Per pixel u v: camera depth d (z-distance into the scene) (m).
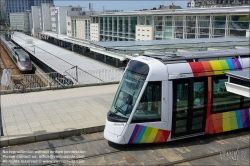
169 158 8.42
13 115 11.77
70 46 65.94
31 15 133.62
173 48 13.68
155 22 39.25
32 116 11.62
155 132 8.88
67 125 10.54
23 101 14.10
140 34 41.69
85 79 19.56
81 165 8.00
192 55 9.88
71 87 17.39
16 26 146.25
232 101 10.02
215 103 9.66
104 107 12.80
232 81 9.31
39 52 47.19
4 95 15.41
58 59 37.97
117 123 8.79
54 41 84.69
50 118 11.36
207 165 8.07
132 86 8.95
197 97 9.28
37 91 16.36
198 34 32.19
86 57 42.34
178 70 8.94
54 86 17.09
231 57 10.43
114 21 49.22
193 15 32.41
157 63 8.84
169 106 8.87
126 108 8.84
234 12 26.84
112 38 50.62
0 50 74.31
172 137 9.12
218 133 10.39
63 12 93.94
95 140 9.70
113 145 9.26
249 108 10.48
